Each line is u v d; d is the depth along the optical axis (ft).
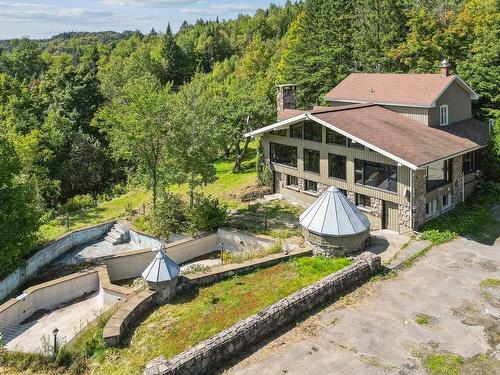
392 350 43.11
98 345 46.78
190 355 38.68
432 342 44.42
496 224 76.59
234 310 51.70
